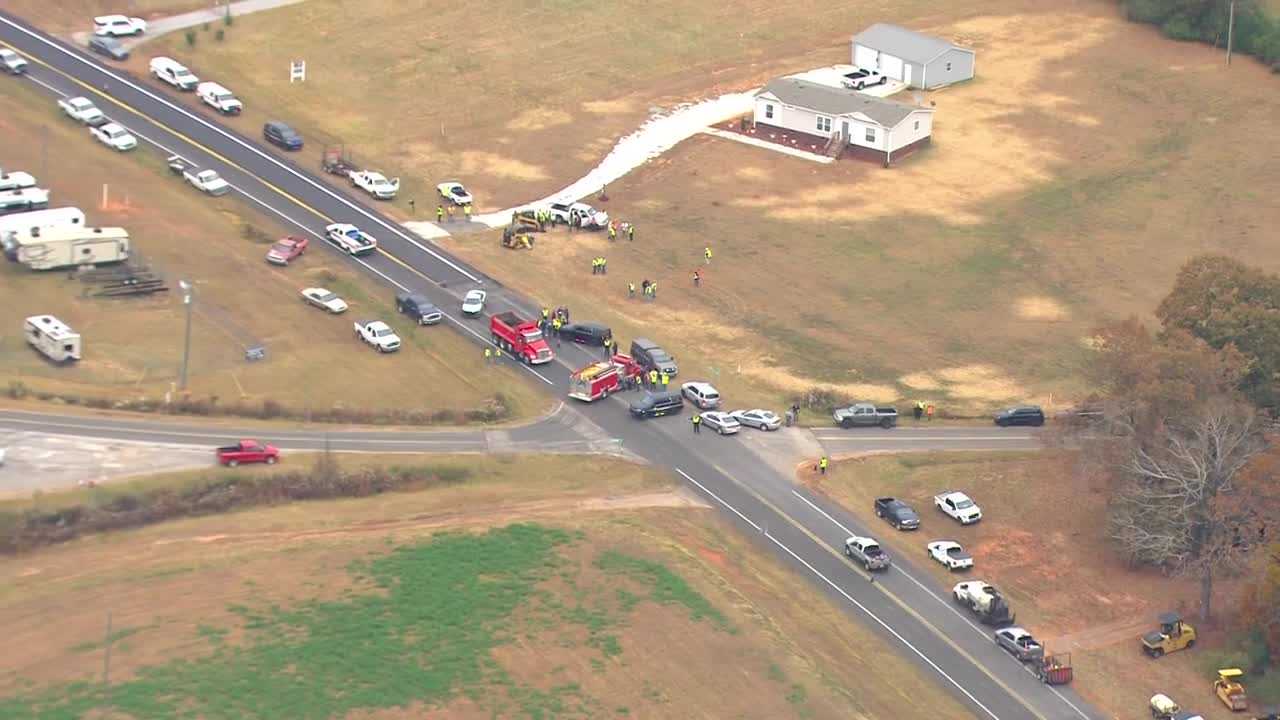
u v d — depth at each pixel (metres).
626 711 190.62
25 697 183.62
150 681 188.12
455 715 187.50
